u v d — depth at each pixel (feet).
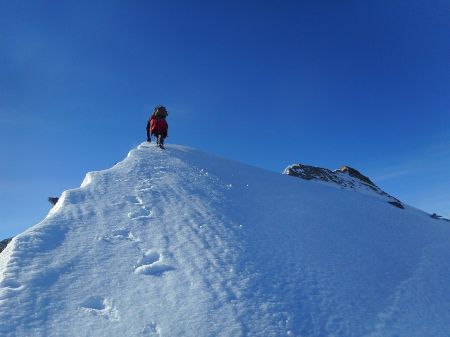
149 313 28.12
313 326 30.48
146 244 37.01
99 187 47.60
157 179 53.36
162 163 60.44
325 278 37.81
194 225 41.78
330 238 48.32
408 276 44.91
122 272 32.27
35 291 27.99
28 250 32.30
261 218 48.21
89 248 34.65
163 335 26.35
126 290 30.19
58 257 32.40
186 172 58.18
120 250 35.32
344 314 33.06
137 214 42.65
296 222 50.24
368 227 57.62
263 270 35.99
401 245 54.65
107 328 26.27
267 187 62.54
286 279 35.60
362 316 33.60
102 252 34.47
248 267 35.70
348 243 48.70
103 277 31.22
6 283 28.17
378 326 32.81
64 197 43.42
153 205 45.19
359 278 40.27
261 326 28.76
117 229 38.73
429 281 45.06
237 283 32.94
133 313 27.94
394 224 64.39
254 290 32.63
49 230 35.94
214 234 40.50
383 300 37.47
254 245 40.22
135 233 38.65
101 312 27.76
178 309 28.86
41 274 29.78
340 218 57.52
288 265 38.14
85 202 43.24
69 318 26.45
